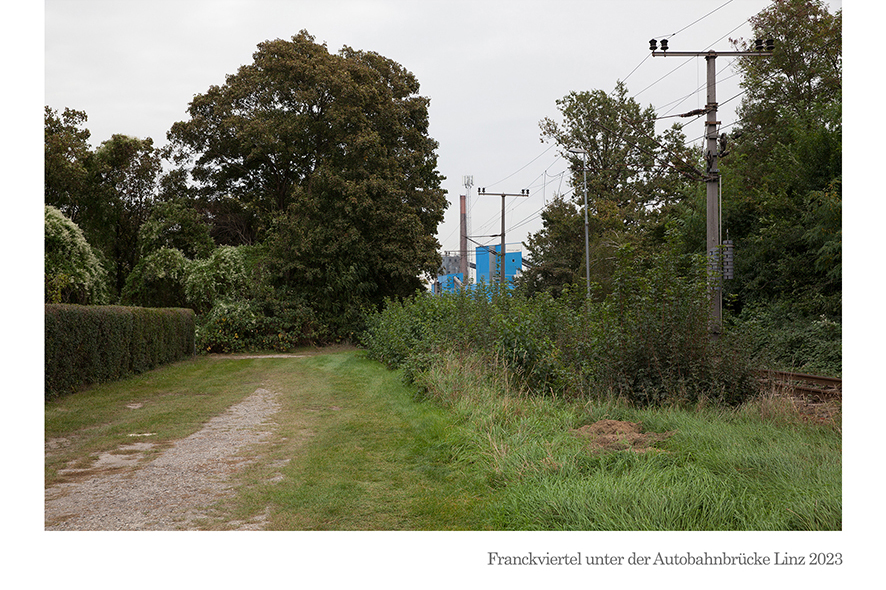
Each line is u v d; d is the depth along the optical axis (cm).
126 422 926
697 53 1474
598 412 786
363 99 3008
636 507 442
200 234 3091
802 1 2498
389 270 2941
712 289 972
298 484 582
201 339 2503
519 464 569
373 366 1688
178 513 511
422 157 3369
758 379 928
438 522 480
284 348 2712
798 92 2611
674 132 4409
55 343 1159
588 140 4691
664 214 3584
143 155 3328
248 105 3234
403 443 741
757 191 2095
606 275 3219
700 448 596
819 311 1756
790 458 543
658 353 909
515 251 5234
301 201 2864
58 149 2820
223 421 934
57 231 2317
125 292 2883
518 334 1018
